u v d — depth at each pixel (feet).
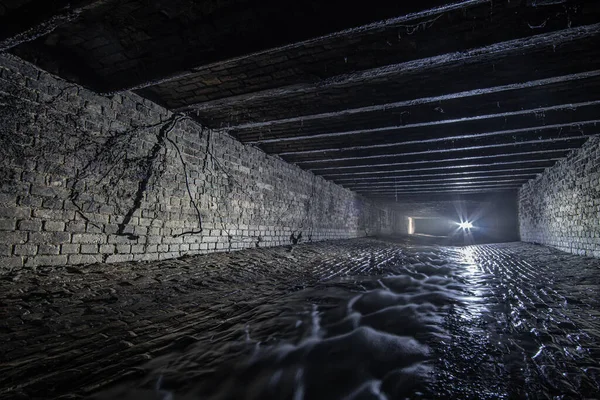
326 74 14.96
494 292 14.11
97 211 15.58
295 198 35.73
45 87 13.60
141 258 17.74
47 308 9.80
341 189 49.49
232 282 15.52
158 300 11.78
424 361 7.60
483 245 45.01
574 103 16.90
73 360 7.16
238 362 7.70
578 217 26.12
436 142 27.20
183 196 20.68
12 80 12.51
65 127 14.29
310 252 29.66
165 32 12.62
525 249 33.83
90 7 11.00
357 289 15.07
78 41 13.43
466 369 7.05
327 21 10.93
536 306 11.66
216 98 18.40
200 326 9.68
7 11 10.70
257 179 28.81
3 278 11.50
